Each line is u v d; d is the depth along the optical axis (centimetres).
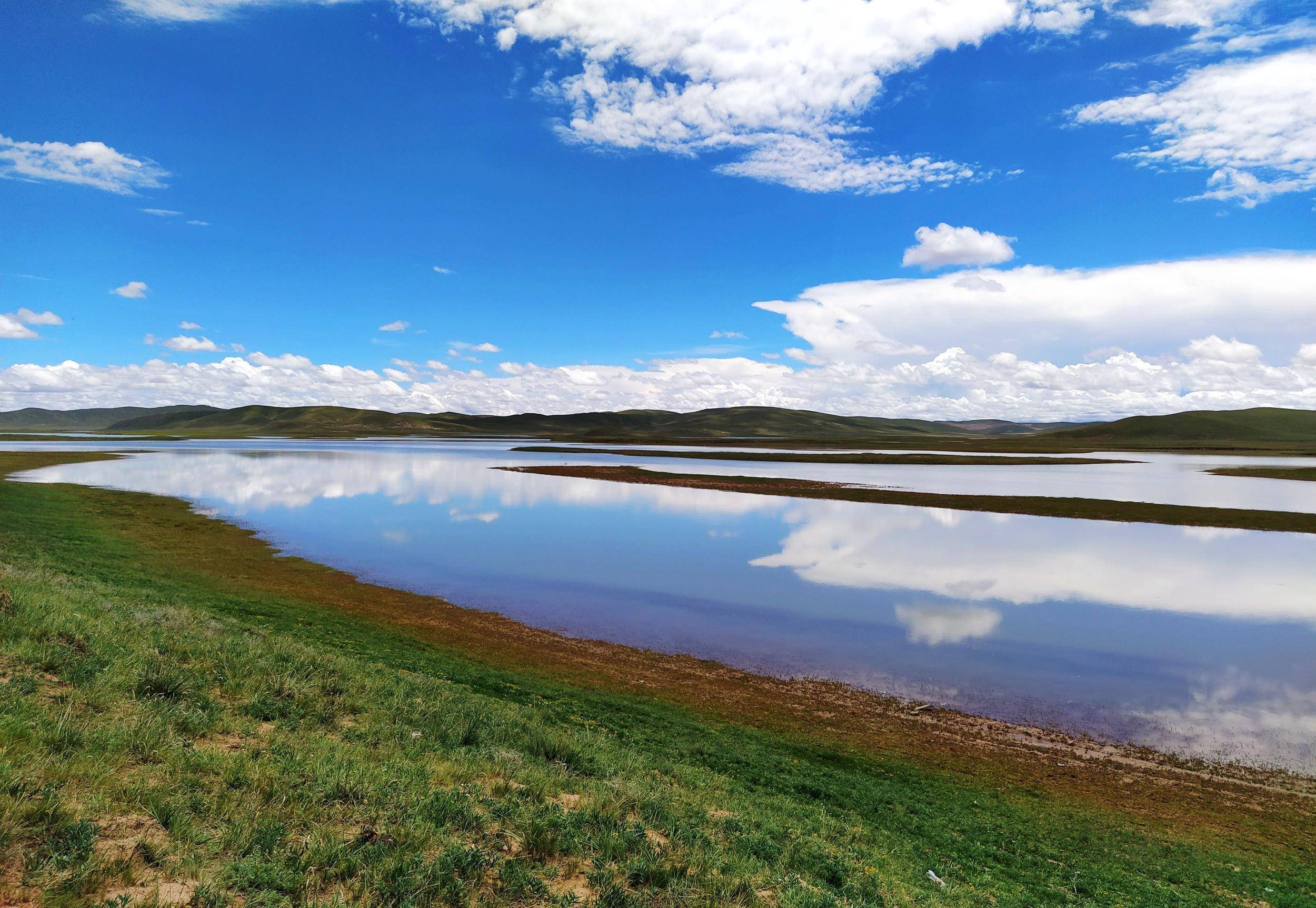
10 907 562
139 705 1036
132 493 6344
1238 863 1292
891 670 2367
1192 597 3362
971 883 1112
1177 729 1945
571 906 731
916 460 14450
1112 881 1188
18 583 1609
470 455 15788
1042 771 1684
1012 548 4584
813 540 4800
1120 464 13788
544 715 1700
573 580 3547
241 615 2327
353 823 819
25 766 759
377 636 2384
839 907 855
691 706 1994
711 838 995
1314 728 1959
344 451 16600
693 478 9500
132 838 696
